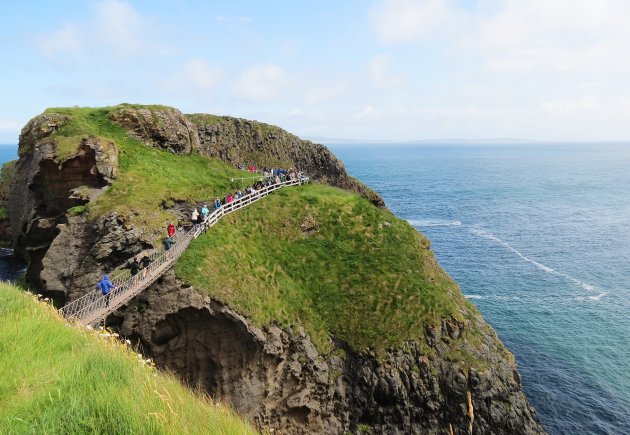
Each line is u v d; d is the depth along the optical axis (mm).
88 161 39625
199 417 9383
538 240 90500
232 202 42531
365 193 85688
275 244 41125
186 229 39312
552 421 37031
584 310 56344
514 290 63188
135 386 9781
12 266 47125
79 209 36125
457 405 32562
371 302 36750
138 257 33312
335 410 32969
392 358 33531
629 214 117562
